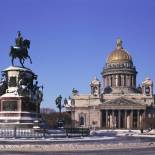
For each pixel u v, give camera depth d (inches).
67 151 2121.1
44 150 2128.4
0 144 2266.2
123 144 2536.9
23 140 2511.1
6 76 3353.8
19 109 3166.8
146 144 2684.5
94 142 2559.1
